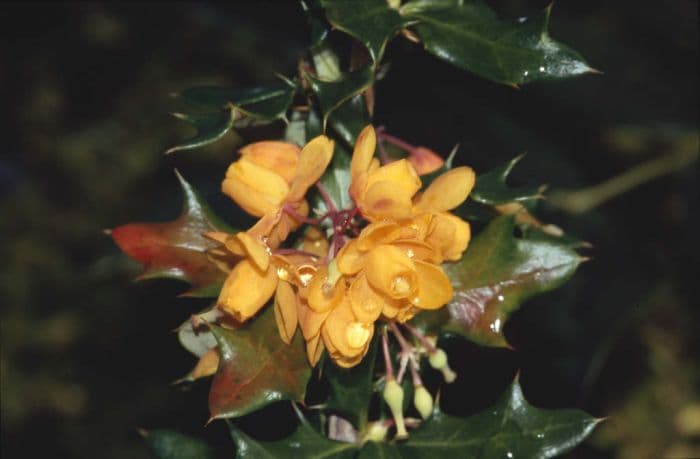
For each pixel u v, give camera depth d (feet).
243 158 0.96
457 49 0.98
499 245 0.98
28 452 2.02
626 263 1.40
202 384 1.04
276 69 1.94
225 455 1.03
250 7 1.40
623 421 1.77
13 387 2.02
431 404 0.98
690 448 1.76
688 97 1.40
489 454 0.97
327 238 0.98
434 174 1.00
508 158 1.35
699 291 1.63
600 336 1.34
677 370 1.79
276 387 0.94
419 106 1.29
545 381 1.32
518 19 0.98
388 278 0.92
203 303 1.18
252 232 0.95
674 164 1.41
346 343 0.93
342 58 1.03
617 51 1.37
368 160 0.94
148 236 0.99
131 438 2.01
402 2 1.01
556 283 0.98
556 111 1.39
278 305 0.93
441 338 1.00
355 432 1.00
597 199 1.39
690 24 1.37
